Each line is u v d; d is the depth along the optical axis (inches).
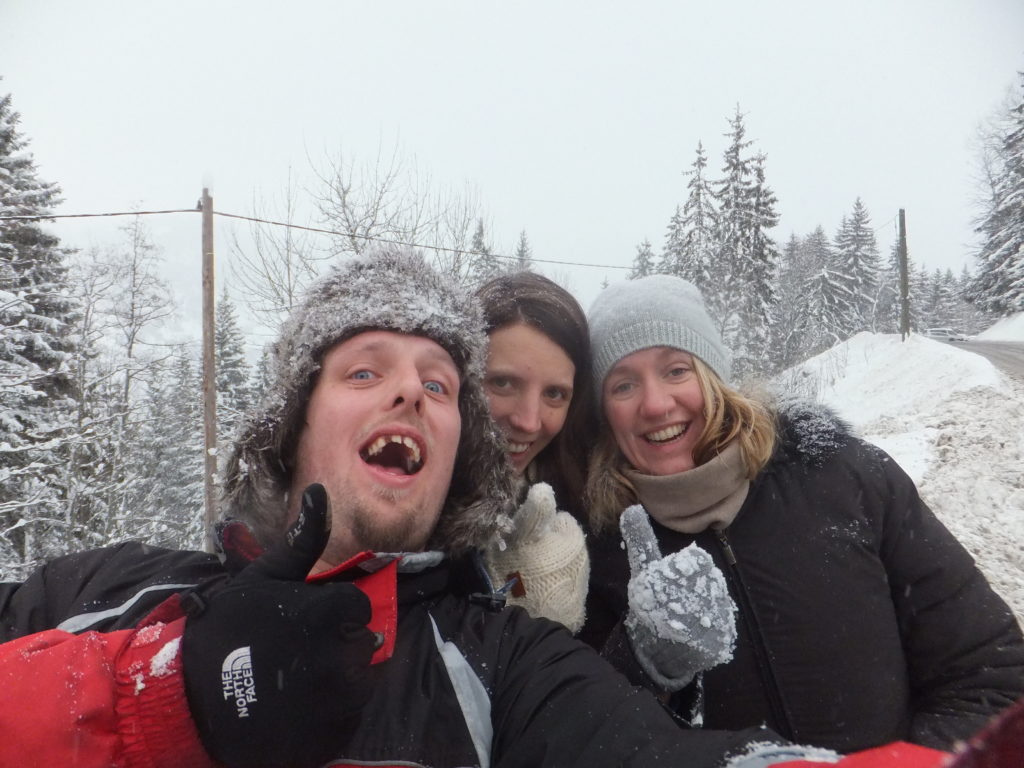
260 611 18.8
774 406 32.1
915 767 14.1
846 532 28.5
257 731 17.7
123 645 19.3
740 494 29.4
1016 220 472.1
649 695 21.0
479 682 21.5
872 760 14.8
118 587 25.2
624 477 32.0
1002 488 116.3
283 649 18.3
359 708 18.7
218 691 18.1
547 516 28.6
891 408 231.3
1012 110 467.2
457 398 26.5
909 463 135.6
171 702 18.3
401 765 19.6
